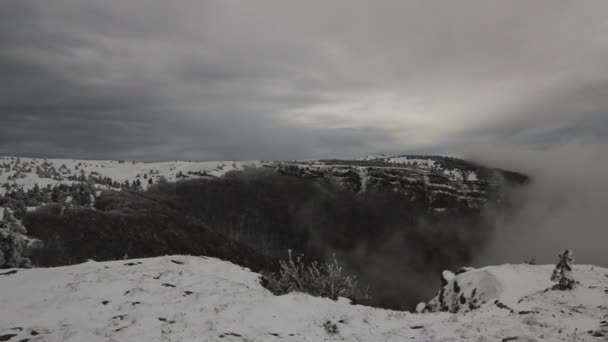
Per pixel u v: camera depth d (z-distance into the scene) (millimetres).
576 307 16172
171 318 12461
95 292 15555
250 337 11062
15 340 10812
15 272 19094
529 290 25047
